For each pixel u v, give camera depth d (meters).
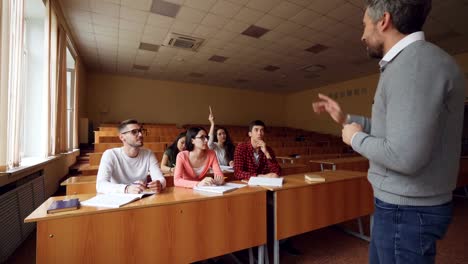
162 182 1.60
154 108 8.33
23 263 1.82
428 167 0.59
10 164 2.16
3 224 1.84
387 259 0.67
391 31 0.66
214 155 1.94
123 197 1.30
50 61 3.32
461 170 3.65
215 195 1.40
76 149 5.35
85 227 1.10
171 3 3.62
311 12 3.85
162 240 1.25
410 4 0.62
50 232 1.05
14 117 2.18
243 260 1.84
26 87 3.38
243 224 1.47
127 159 1.69
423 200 0.60
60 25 3.80
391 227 0.65
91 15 3.96
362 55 5.73
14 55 2.21
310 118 9.56
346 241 2.19
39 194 2.66
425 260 0.61
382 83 0.67
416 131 0.53
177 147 2.76
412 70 0.57
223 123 9.42
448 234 2.36
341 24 4.23
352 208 1.94
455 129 0.60
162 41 5.02
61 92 3.87
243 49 5.42
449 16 3.81
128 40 4.96
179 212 1.29
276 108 10.54
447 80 0.56
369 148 0.63
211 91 9.22
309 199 1.71
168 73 7.55
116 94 7.82
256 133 2.09
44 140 3.20
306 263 1.82
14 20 2.21
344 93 8.23
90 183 1.84
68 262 1.07
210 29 4.46
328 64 6.41
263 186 1.62
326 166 3.45
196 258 1.33
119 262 1.16
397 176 0.63
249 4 3.64
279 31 4.52
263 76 7.73
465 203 3.44
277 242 1.58
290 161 3.75
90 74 7.52
